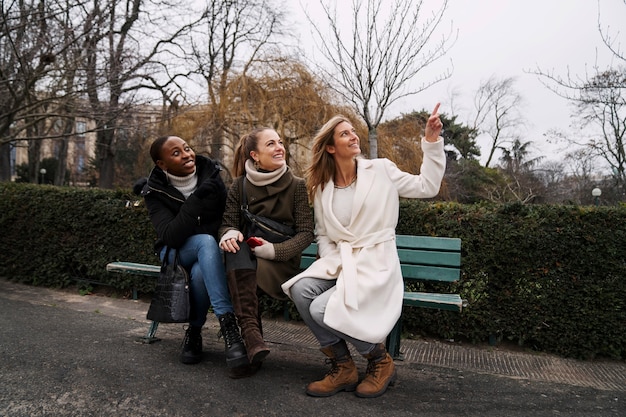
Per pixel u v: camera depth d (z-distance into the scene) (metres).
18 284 5.63
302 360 3.15
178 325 3.93
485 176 21.25
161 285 2.84
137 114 10.13
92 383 2.59
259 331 2.55
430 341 3.87
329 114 9.88
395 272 2.59
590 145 18.55
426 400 2.54
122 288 5.11
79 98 8.34
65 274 5.42
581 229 3.51
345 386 2.56
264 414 2.29
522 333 3.67
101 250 5.17
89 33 7.62
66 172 31.42
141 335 3.56
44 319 3.91
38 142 23.92
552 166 23.62
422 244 3.40
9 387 2.50
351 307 2.39
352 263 2.52
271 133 2.79
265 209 2.74
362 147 9.91
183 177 2.97
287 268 2.70
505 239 3.65
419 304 2.94
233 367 2.54
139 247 5.00
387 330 2.41
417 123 11.43
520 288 3.65
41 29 7.12
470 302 3.75
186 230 2.76
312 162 2.83
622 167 17.62
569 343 3.54
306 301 2.54
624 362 3.48
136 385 2.58
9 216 5.69
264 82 10.30
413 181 2.65
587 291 3.49
